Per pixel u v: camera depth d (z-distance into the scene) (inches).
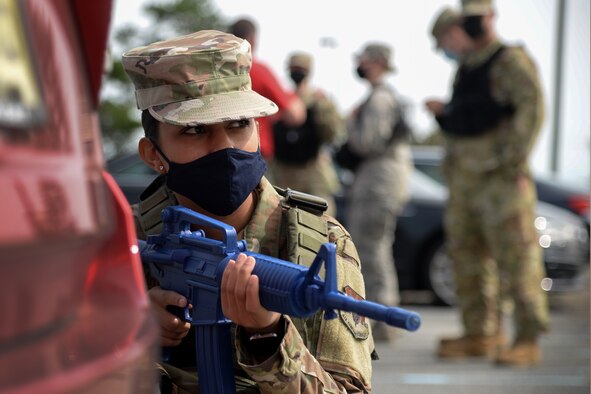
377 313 56.0
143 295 51.8
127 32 1003.9
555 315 297.1
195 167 75.1
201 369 70.2
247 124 76.4
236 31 203.0
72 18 45.9
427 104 207.0
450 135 204.1
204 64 74.9
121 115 1008.9
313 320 73.3
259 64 207.5
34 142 39.5
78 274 43.8
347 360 73.6
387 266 244.8
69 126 42.5
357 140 240.1
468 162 200.4
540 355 220.8
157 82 75.4
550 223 310.3
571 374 203.9
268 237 76.4
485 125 196.7
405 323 54.7
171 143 75.9
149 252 73.4
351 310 58.0
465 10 196.4
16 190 38.1
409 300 318.0
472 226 206.5
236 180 74.9
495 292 214.4
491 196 198.5
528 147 194.5
